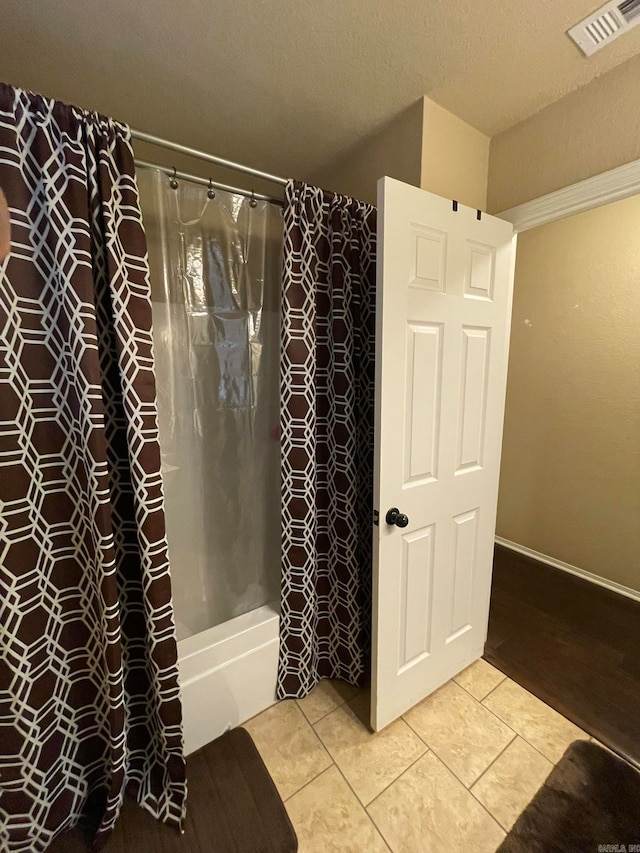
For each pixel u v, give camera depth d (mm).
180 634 1499
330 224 1368
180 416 1411
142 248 1014
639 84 1181
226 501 1546
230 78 1284
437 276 1270
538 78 1269
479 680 1663
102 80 1295
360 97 1373
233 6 1012
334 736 1403
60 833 1100
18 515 944
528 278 2596
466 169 1528
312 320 1334
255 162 1810
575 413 2453
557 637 1926
